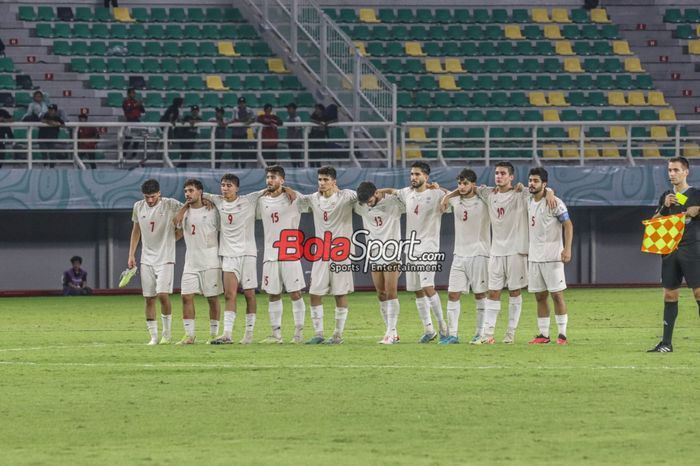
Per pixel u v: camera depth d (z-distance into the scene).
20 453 29.83
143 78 120.38
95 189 99.31
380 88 113.81
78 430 32.88
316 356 48.97
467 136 120.69
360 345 53.66
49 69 120.31
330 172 53.97
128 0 129.38
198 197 55.12
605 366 45.00
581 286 105.06
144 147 102.69
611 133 123.44
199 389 39.88
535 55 132.62
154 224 55.56
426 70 129.12
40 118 105.44
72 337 61.06
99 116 117.25
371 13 134.88
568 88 129.62
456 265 54.22
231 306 55.09
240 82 122.31
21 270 101.81
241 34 127.50
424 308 55.19
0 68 117.94
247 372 43.94
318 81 120.50
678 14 139.12
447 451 29.72
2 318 74.69
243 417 34.62
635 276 108.44
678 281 49.44
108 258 102.75
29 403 37.34
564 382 40.75
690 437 31.34
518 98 127.06
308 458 28.94
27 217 101.75
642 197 105.12
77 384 41.31
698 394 38.16
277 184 54.88
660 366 44.91
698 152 118.25
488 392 38.75
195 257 55.41
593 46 134.25
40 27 123.19
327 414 34.97
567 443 30.64
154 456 29.31
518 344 53.66
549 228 53.06
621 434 31.77
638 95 129.00
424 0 137.00
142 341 58.41
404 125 106.06
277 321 55.59
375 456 29.16
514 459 28.69
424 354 49.38
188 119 106.19
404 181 103.31
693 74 134.50
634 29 137.62
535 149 108.25
